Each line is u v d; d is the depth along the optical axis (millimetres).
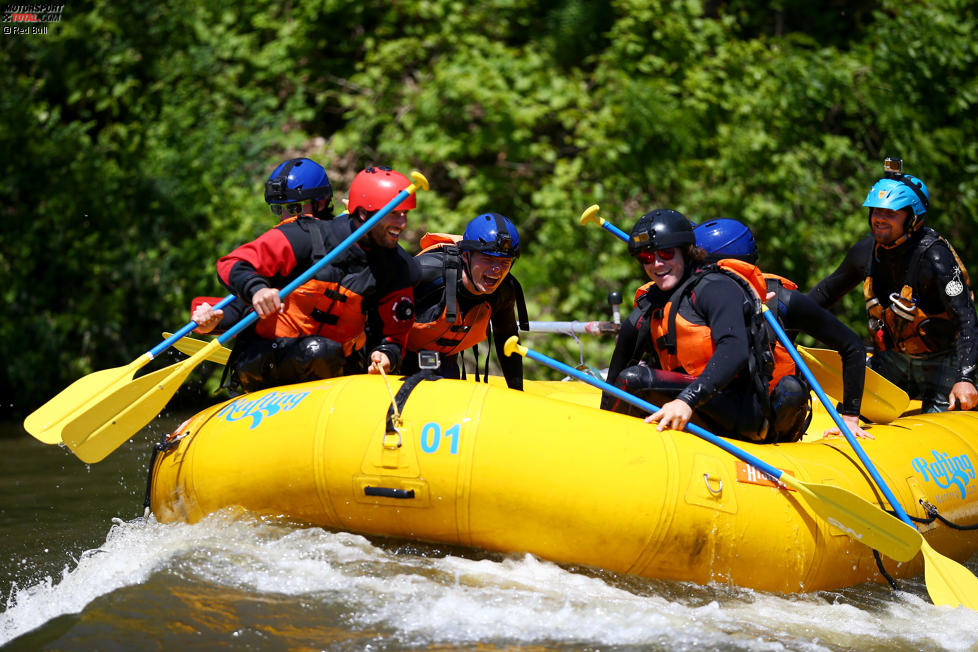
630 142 26953
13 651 8805
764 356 11727
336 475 10430
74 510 14750
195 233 26969
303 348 11750
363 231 11680
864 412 14094
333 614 9453
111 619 9289
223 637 9000
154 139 27547
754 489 10750
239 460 10859
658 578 10617
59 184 26578
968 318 14070
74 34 28688
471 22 29562
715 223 12906
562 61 29875
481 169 28188
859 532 10945
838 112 30172
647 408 10969
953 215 28641
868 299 15156
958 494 12727
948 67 28500
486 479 10164
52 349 25609
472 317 12977
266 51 29516
